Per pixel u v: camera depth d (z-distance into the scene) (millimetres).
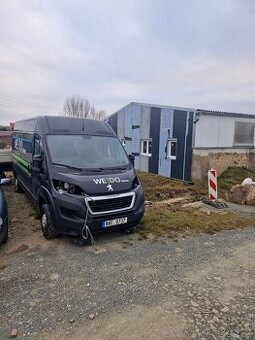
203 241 6062
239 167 15609
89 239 5727
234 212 8703
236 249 5691
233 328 3289
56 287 4090
